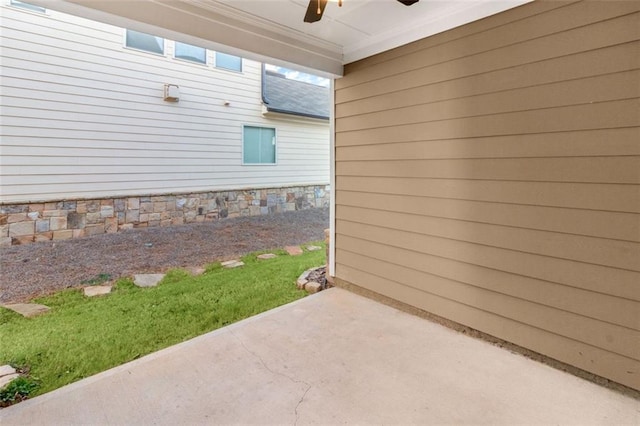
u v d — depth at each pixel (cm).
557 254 214
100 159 608
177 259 493
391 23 278
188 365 222
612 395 192
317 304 326
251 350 241
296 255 525
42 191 550
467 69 250
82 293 363
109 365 230
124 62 624
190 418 175
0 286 380
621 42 183
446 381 205
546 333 222
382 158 319
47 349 249
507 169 234
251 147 843
